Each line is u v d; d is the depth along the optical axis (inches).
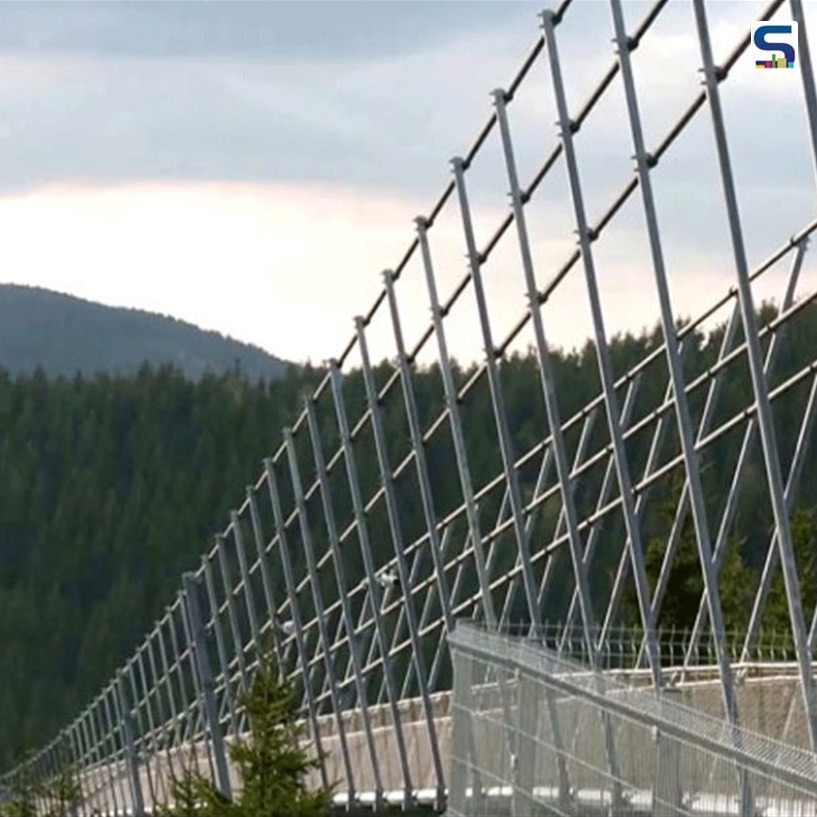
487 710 2162.9
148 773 6181.1
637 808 1718.8
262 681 3737.7
